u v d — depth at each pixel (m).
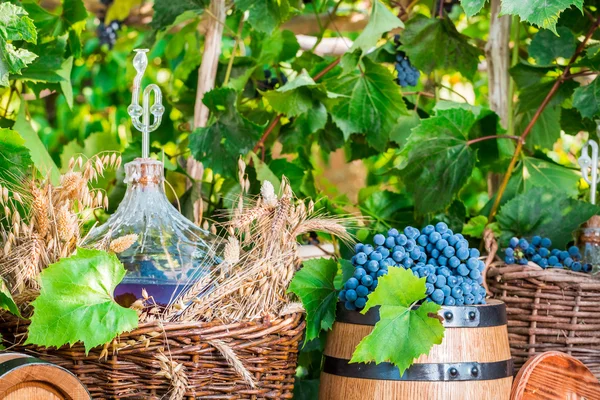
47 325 1.07
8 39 1.29
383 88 1.97
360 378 1.29
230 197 1.90
